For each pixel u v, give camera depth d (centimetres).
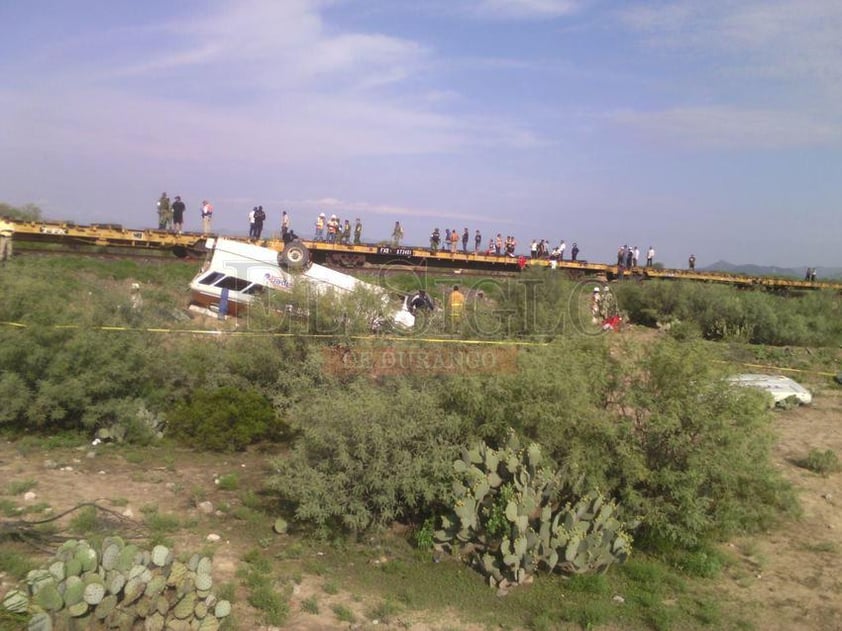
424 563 683
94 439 977
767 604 644
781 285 4588
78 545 454
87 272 2155
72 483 794
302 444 748
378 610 578
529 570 653
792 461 1076
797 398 1459
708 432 756
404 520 764
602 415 773
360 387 850
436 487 713
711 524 751
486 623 581
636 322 2905
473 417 787
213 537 684
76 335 976
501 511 673
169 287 1975
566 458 748
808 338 2684
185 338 1136
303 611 565
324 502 703
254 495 811
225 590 563
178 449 986
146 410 1008
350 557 686
